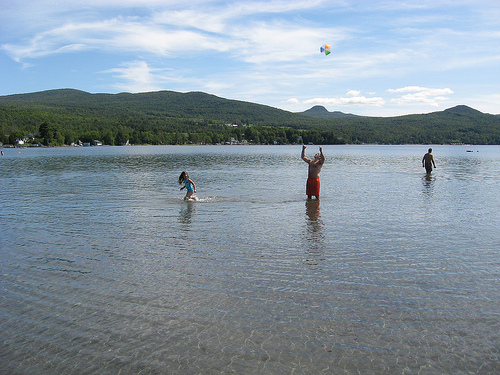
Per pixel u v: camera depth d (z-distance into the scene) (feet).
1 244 36.37
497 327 20.54
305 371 17.17
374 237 37.81
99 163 172.24
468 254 32.24
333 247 34.37
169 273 28.30
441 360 17.89
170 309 22.71
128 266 29.91
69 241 37.22
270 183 86.48
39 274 28.45
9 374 17.35
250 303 23.31
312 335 19.88
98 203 59.67
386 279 26.81
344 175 108.17
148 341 19.56
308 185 62.69
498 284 25.90
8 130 645.92
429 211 51.57
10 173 119.65
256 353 18.47
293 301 23.50
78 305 23.41
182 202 59.88
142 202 60.23
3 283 26.84
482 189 75.25
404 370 17.22
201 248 34.40
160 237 38.34
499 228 41.52
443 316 21.65
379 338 19.60
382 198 63.52
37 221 46.60
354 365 17.57
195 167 142.92
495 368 17.33
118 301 23.84
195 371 17.28
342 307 22.72
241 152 350.23
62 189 77.56
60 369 17.63
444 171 122.83
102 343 19.48
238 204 57.82
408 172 118.73
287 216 48.44
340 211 51.80
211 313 22.17
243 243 35.88
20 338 20.04
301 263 30.17
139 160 200.23
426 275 27.53
